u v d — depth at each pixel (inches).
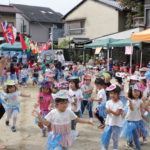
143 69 326.6
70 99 230.7
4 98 256.8
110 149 209.0
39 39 1551.4
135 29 895.7
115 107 190.5
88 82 279.3
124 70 706.8
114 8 1103.0
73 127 210.7
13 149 211.8
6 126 272.4
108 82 263.4
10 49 887.7
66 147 164.7
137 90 203.3
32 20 1503.4
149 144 221.9
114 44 773.9
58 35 1565.0
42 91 232.5
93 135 247.0
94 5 1197.1
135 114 204.1
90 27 1226.0
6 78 533.6
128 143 213.0
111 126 193.2
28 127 270.7
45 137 240.8
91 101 274.4
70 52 1168.8
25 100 410.6
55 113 163.9
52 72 543.2
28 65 731.4
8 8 1358.3
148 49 880.9
